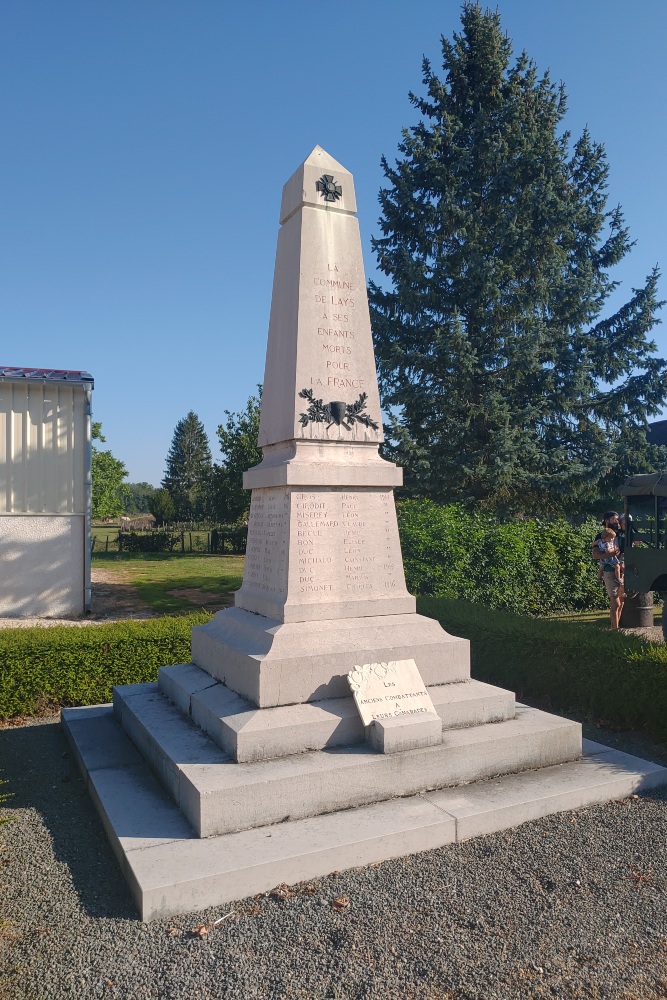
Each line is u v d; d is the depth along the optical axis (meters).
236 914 3.67
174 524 67.75
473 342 22.50
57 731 6.95
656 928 3.51
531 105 25.69
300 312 6.04
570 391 22.83
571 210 23.06
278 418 6.18
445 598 10.91
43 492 14.62
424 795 4.85
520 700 7.77
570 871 4.06
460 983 3.12
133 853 4.02
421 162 24.48
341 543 5.86
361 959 3.28
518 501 23.33
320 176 6.27
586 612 15.16
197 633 6.51
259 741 4.76
